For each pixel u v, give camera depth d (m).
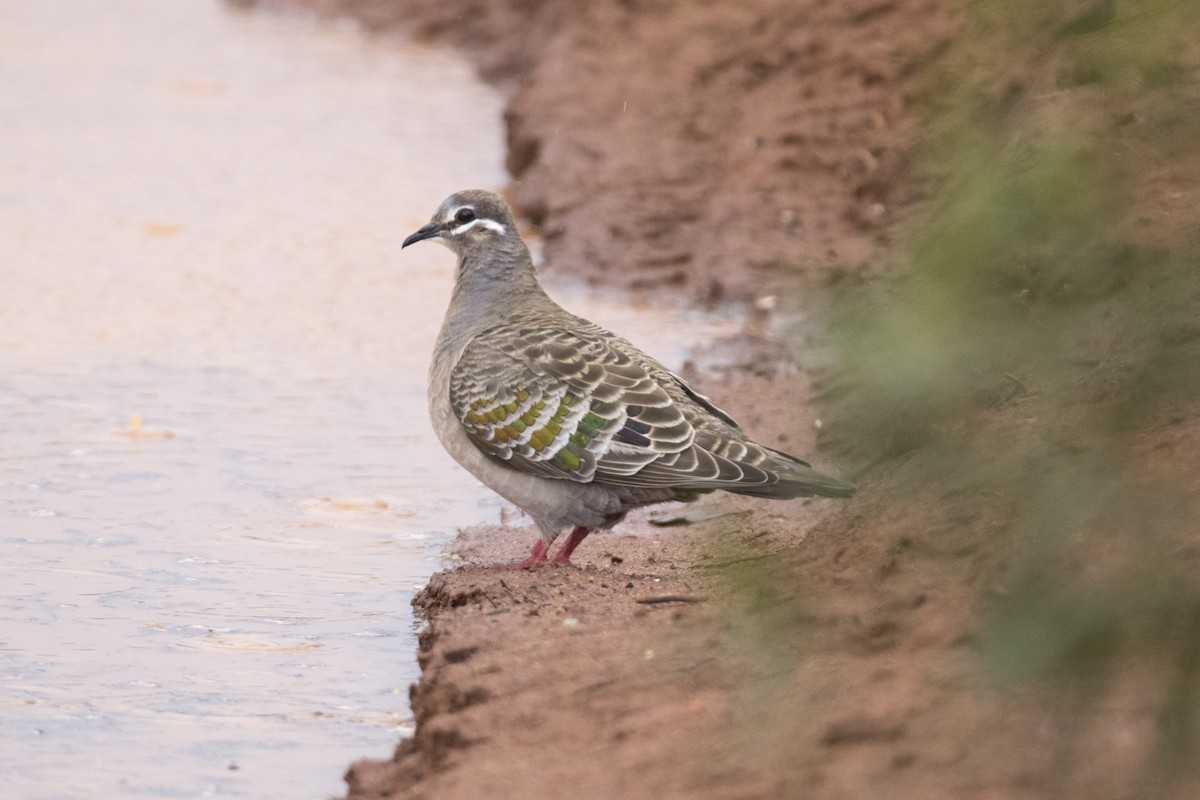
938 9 25.95
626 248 23.34
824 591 9.99
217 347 19.61
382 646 12.16
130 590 13.10
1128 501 7.29
